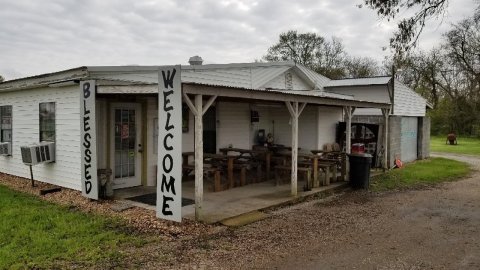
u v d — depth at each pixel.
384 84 15.20
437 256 5.17
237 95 7.01
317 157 9.87
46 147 9.27
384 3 8.41
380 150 13.84
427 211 7.81
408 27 8.61
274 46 39.88
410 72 36.34
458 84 35.62
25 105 10.47
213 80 10.78
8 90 10.84
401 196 9.41
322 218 7.10
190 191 9.09
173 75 6.12
